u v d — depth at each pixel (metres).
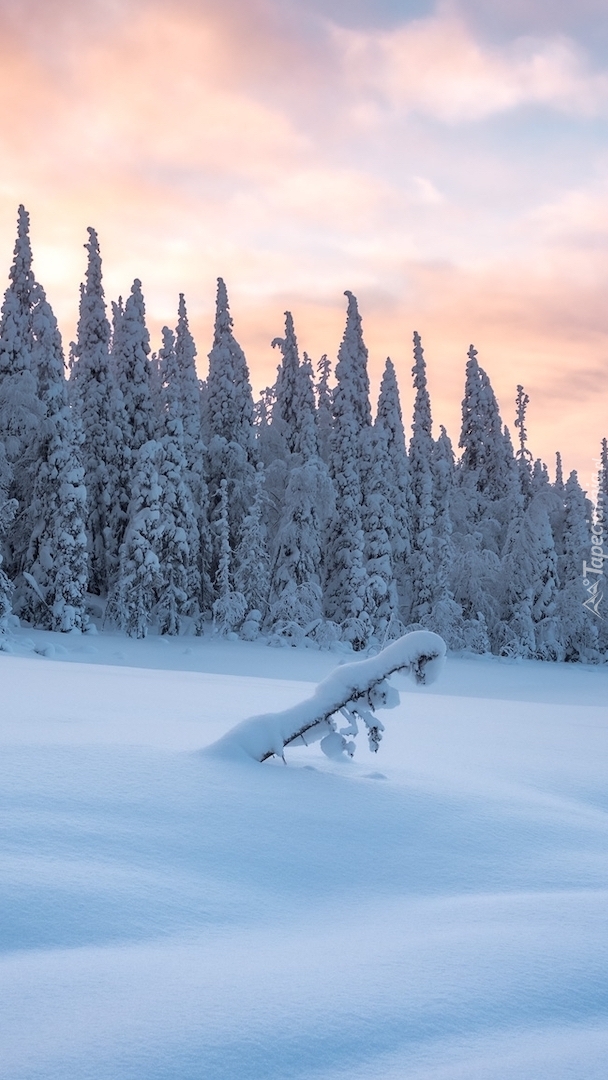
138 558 36.78
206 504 44.50
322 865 4.21
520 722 10.84
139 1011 2.49
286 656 36.41
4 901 3.25
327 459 53.62
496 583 52.38
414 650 6.10
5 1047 2.26
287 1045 2.34
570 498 58.53
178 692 11.05
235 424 47.31
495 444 63.41
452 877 4.21
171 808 4.63
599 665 53.69
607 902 3.78
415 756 7.17
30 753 5.40
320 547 46.66
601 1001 2.74
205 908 3.52
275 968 2.90
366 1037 2.41
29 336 38.91
